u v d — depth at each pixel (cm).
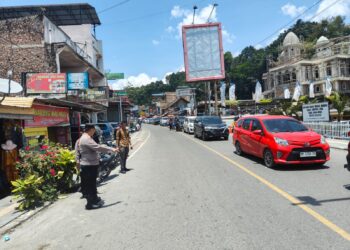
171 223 538
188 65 3431
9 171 900
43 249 469
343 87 6272
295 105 2556
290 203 616
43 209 693
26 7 3077
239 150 1341
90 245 468
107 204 688
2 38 2283
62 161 824
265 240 446
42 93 1880
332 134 1836
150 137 3042
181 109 8788
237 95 8894
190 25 3409
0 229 575
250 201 642
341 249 409
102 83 4009
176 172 1022
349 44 6512
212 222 530
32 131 1327
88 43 3609
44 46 2284
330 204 597
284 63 7238
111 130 2362
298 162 944
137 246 452
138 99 14325
